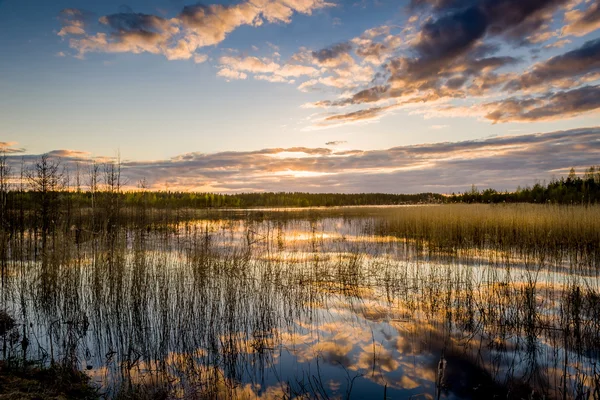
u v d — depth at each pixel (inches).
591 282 367.2
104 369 209.2
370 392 179.5
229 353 227.8
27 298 342.3
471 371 200.5
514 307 296.8
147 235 689.0
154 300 310.8
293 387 186.2
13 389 170.4
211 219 1090.7
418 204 1055.6
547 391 179.5
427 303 318.0
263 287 350.0
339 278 400.8
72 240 432.5
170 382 193.3
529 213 659.4
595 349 223.5
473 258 507.5
